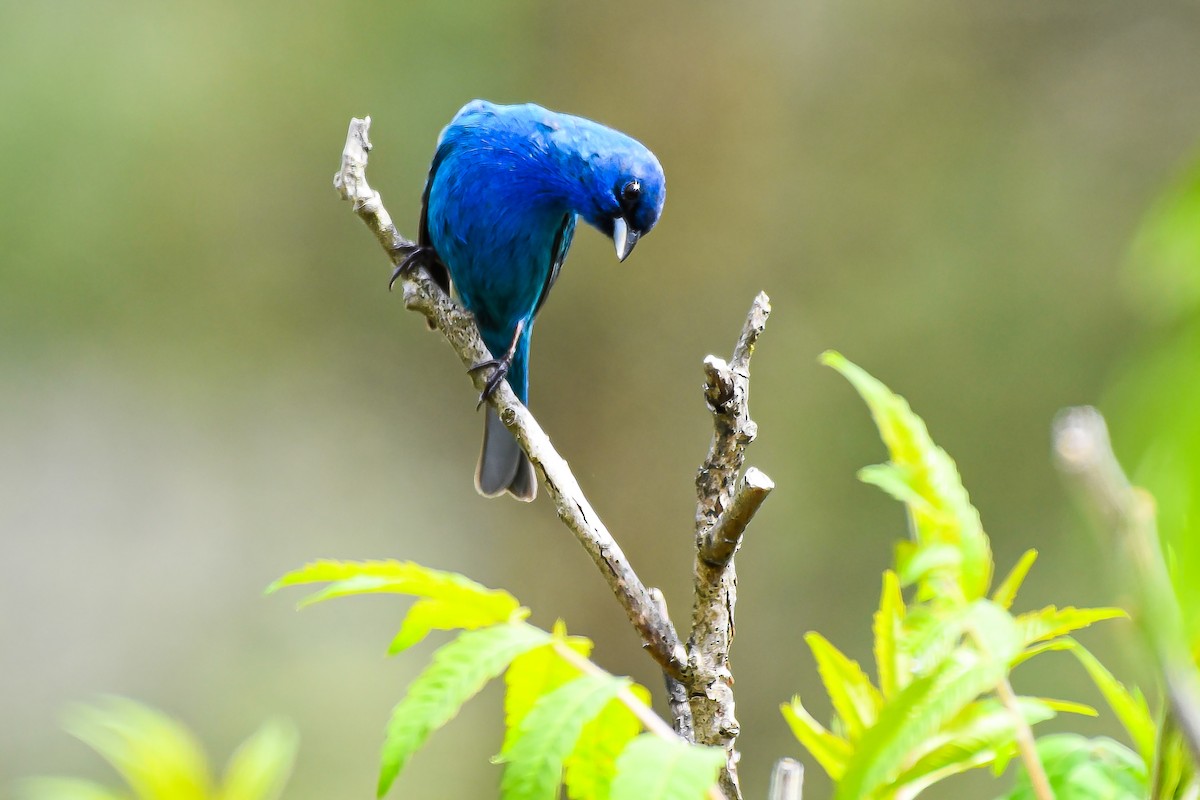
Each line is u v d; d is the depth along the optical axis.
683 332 12.07
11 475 17.16
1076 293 13.95
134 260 15.08
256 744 2.61
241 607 16.36
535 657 2.41
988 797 12.29
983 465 13.52
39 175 14.55
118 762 2.55
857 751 1.91
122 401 16.66
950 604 2.56
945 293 13.94
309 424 16.56
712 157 12.25
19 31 14.43
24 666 15.84
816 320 13.59
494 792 13.34
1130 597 1.28
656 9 12.27
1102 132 14.41
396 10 13.69
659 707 11.65
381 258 15.51
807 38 13.52
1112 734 12.12
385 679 15.15
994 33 14.48
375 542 16.20
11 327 15.23
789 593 13.09
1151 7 14.48
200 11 14.44
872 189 14.15
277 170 14.88
